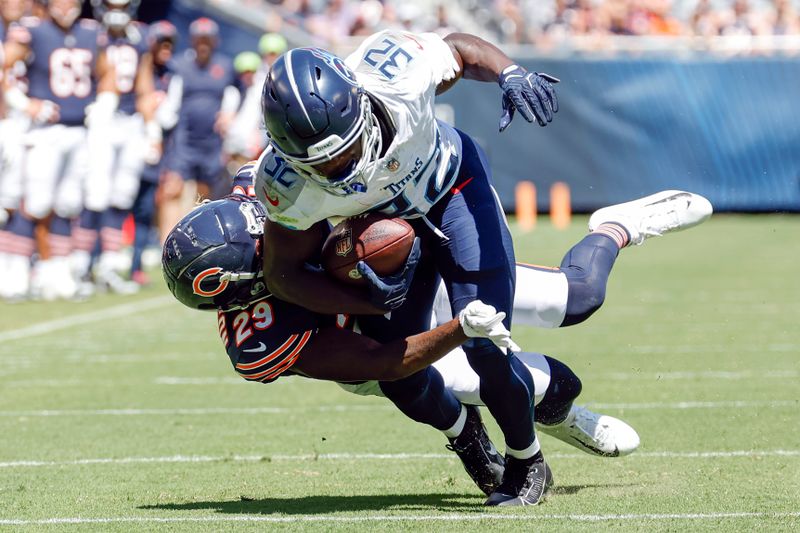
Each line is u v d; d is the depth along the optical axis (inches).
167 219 1722.4
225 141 1753.2
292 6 2412.6
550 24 2610.7
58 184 1451.8
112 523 502.9
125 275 1776.6
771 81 2321.6
